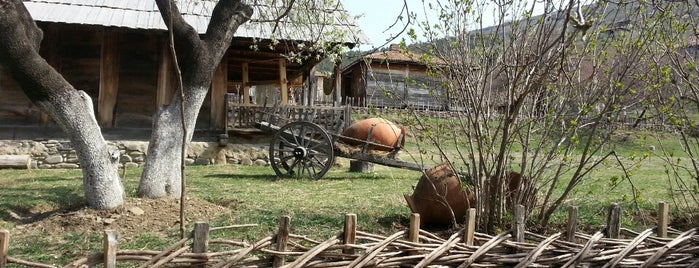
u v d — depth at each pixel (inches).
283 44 492.7
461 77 185.9
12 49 209.6
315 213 248.7
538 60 162.7
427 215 221.1
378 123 424.8
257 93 918.4
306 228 217.0
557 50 177.8
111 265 108.1
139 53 506.0
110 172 232.8
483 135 184.7
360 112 643.5
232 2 269.3
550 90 191.3
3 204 253.4
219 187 343.9
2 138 485.7
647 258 137.6
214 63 264.2
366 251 125.2
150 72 508.1
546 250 138.2
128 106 503.8
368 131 424.5
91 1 494.9
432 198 217.6
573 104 192.7
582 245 140.4
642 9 187.5
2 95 488.1
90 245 193.6
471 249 134.1
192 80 259.8
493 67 179.8
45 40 490.3
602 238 140.6
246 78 571.2
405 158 518.0
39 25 466.6
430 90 197.0
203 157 510.9
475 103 184.4
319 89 901.2
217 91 521.7
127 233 209.3
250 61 568.1
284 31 422.9
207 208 250.8
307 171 432.5
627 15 189.6
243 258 122.2
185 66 261.4
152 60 508.1
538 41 170.2
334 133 446.0
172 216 232.4
